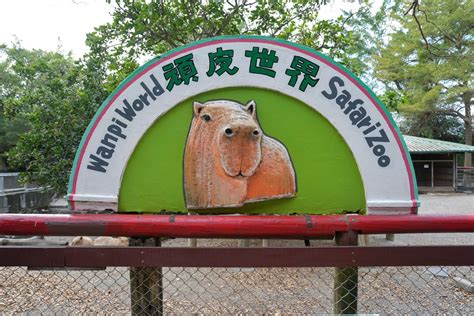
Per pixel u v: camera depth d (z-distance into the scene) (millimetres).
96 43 7902
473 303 4418
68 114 8125
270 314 4117
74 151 8148
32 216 2197
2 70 24219
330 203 2383
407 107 25062
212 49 2379
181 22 7121
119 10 7215
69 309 4113
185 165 2371
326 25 7109
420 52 17641
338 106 2357
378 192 2318
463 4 22391
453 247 2049
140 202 2395
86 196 2330
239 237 2309
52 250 2018
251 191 2359
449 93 23797
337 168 2389
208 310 4250
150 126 2381
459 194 20562
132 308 2484
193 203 2352
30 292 4637
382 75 25656
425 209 14812
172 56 2377
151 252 2025
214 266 2025
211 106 2377
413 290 4859
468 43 22688
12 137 23484
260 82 2367
